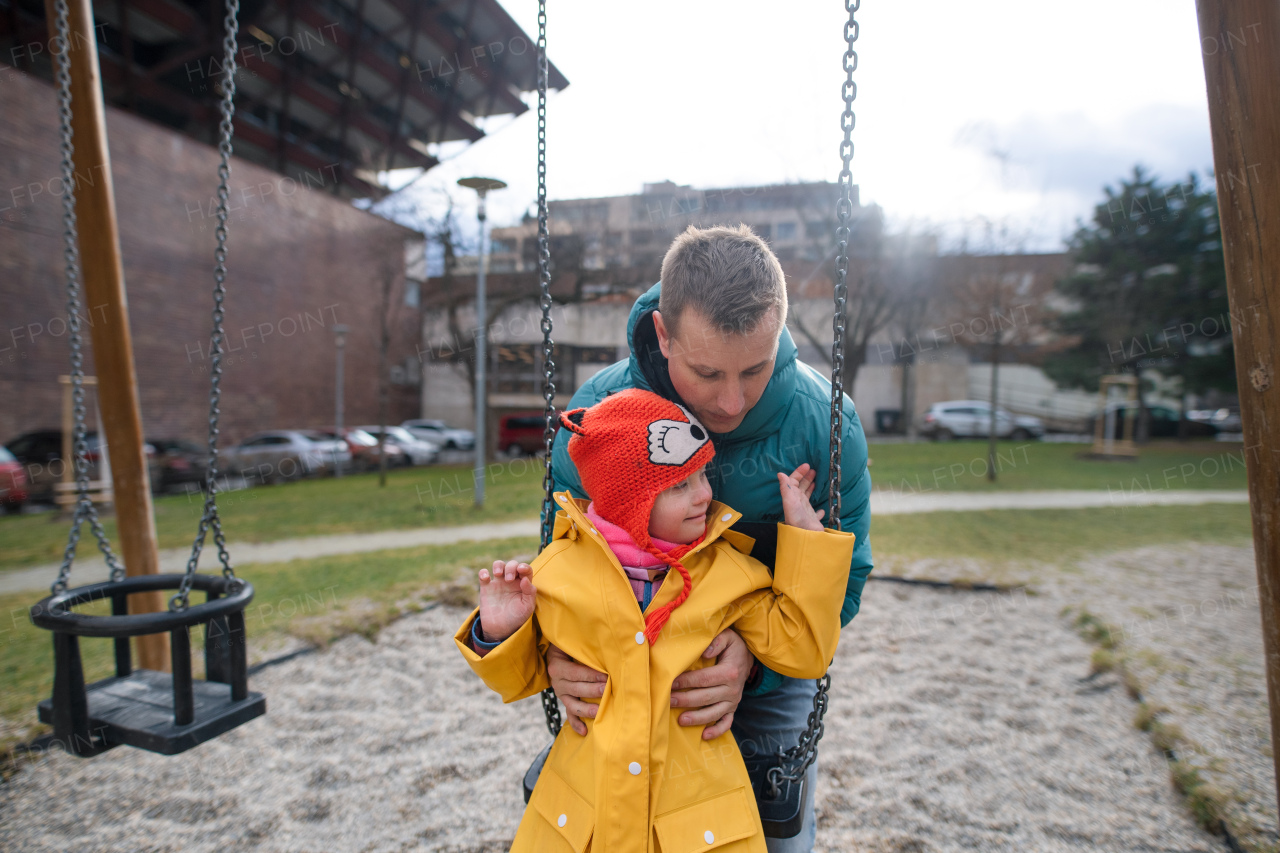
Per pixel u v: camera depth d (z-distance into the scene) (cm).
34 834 272
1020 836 265
